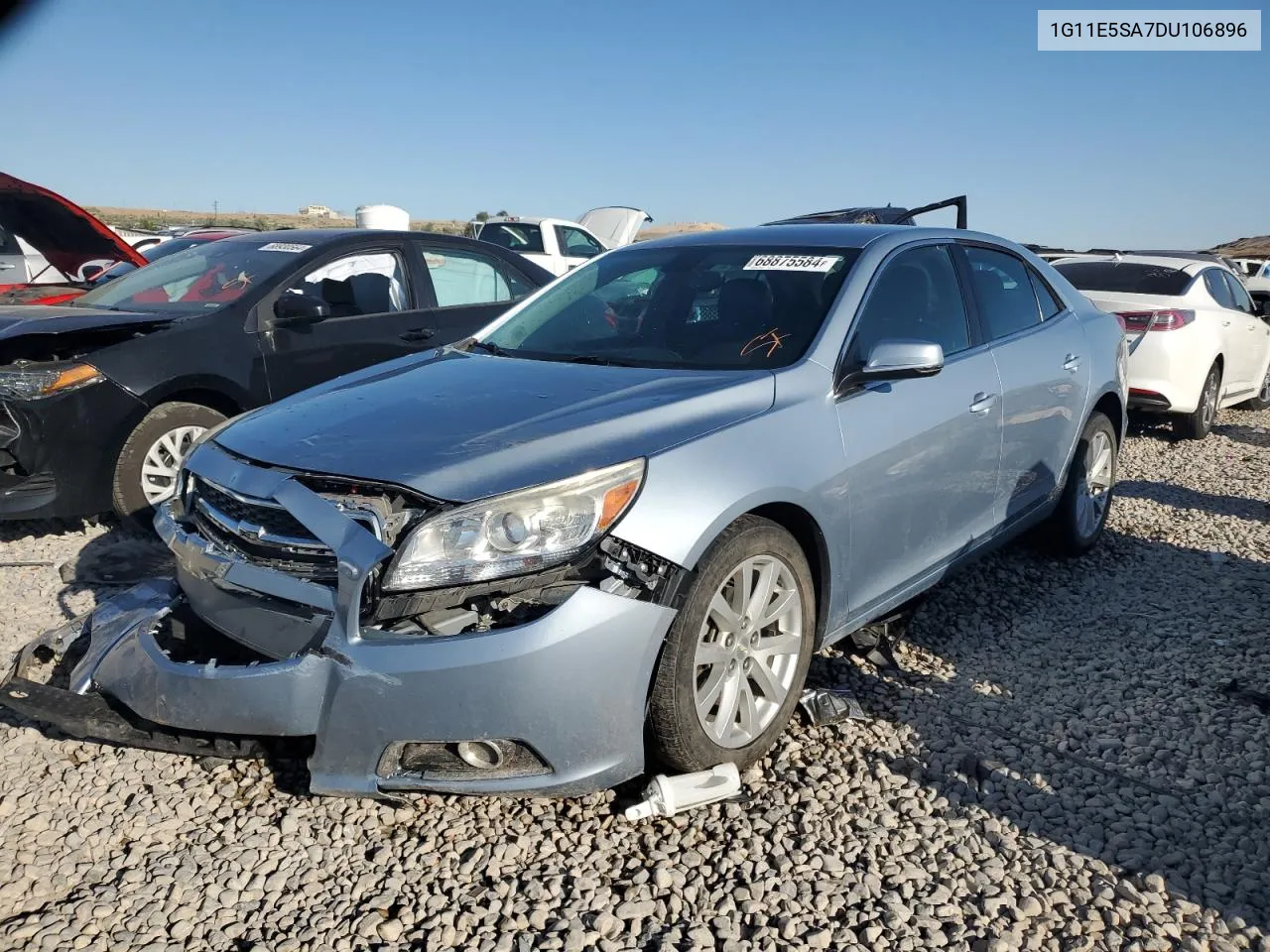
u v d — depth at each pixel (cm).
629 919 252
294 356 584
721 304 385
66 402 500
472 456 276
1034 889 266
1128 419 1004
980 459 410
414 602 260
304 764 318
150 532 536
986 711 360
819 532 325
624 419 297
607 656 266
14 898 257
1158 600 473
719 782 296
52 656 378
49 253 927
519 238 1630
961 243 448
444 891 263
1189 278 893
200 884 264
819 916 254
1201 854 280
